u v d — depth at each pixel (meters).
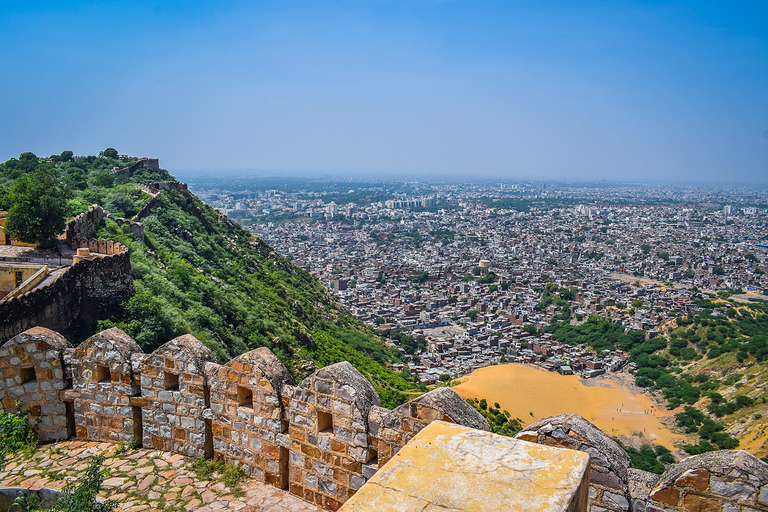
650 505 5.62
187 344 9.44
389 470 3.89
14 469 9.32
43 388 10.23
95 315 29.08
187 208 71.56
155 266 40.91
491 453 4.04
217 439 9.21
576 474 3.72
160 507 8.16
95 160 79.25
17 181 33.22
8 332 21.58
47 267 27.48
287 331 50.97
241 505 8.20
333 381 7.86
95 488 7.66
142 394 9.77
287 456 8.55
